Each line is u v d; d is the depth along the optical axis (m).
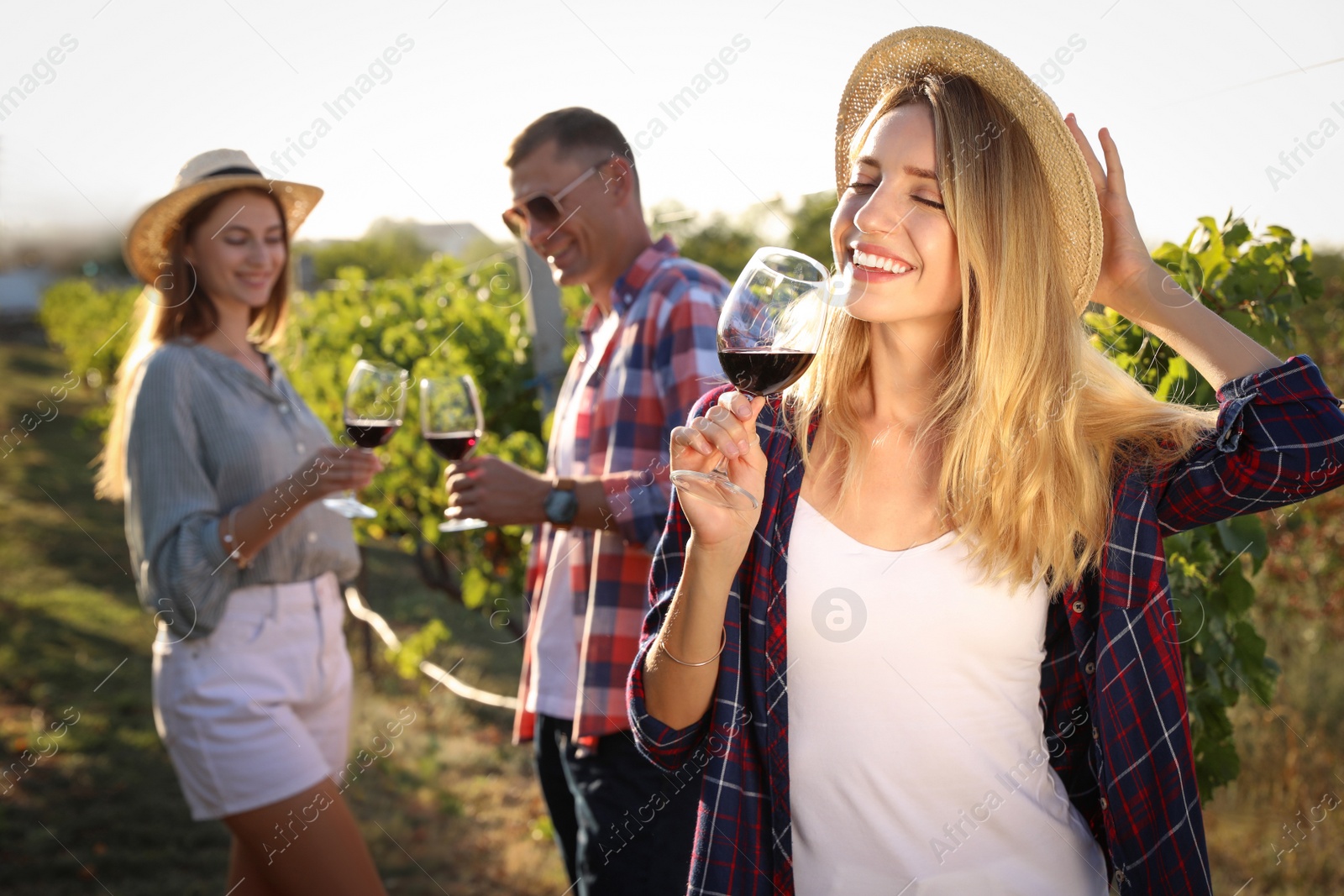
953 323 1.51
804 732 1.38
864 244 1.42
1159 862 1.32
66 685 5.34
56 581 7.03
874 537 1.40
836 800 1.37
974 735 1.35
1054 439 1.38
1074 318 1.45
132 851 3.75
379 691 5.02
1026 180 1.42
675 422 2.16
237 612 2.32
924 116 1.42
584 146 2.40
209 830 3.96
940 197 1.40
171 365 2.38
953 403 1.43
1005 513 1.35
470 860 3.80
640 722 1.43
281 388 2.65
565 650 2.35
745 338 1.32
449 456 2.88
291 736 2.33
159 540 2.28
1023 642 1.36
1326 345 4.71
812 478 1.46
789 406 1.51
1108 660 1.34
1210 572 2.23
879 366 1.48
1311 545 4.32
